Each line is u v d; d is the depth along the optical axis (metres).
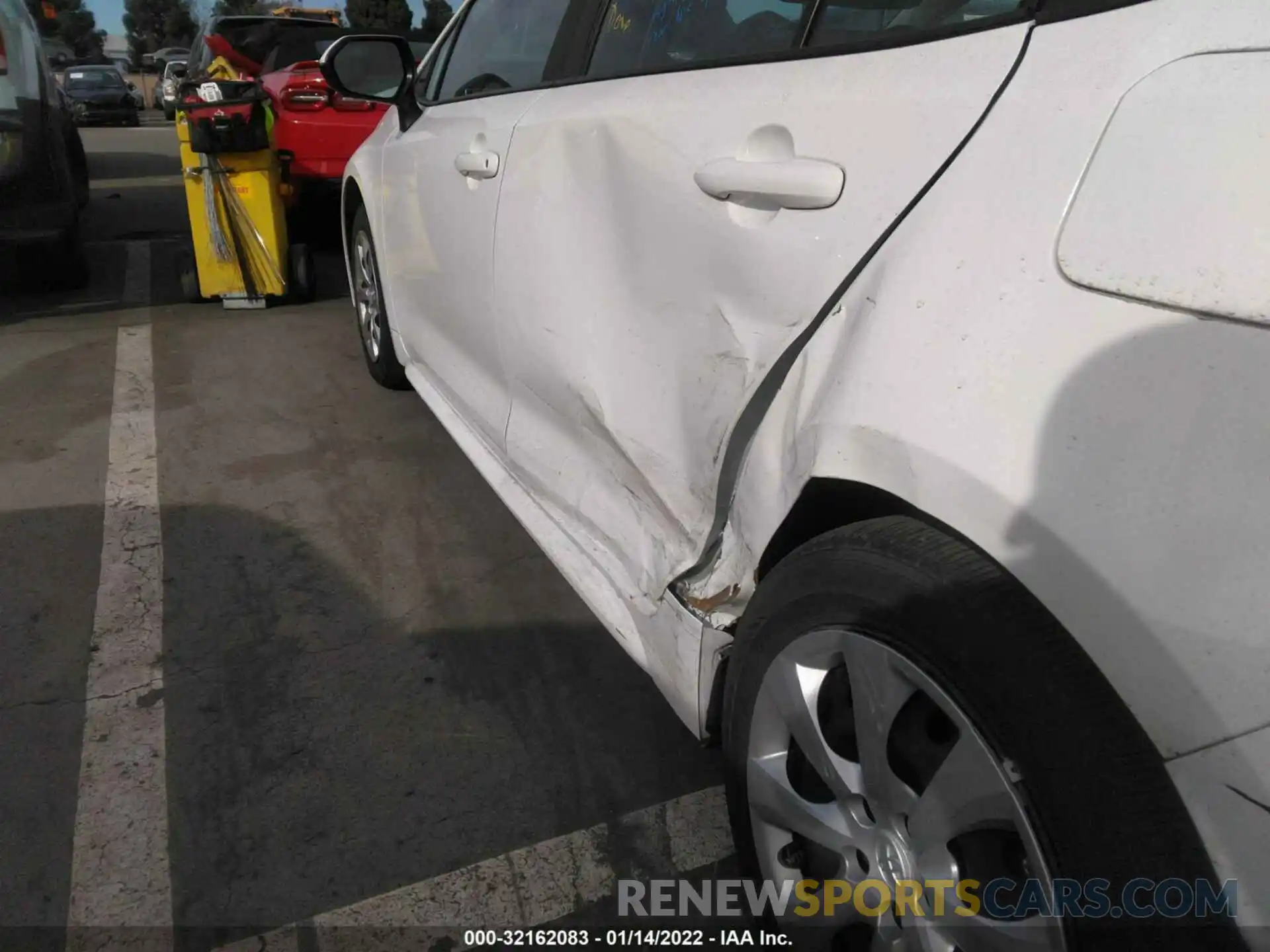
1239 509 0.90
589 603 2.05
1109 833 1.00
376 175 3.56
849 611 1.28
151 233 7.56
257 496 3.19
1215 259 0.91
